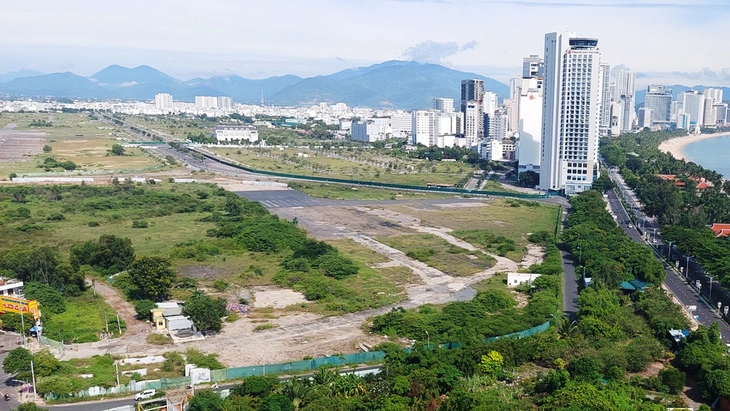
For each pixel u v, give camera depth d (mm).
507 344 152750
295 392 129375
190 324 178875
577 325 169125
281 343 167625
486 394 129000
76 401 133250
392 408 121312
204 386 140000
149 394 135500
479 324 172875
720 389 129375
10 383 142750
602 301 187375
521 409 124875
